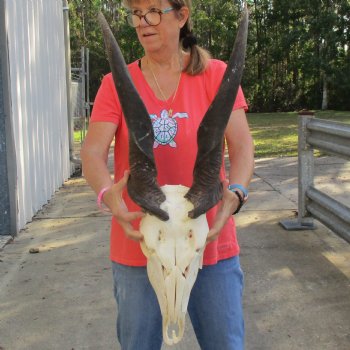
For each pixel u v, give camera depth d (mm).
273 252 5680
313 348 3773
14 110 6480
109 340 3914
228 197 2230
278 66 43219
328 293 4645
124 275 2510
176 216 1977
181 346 3828
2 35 6152
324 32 39000
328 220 5754
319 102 42594
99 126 2438
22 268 5312
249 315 4246
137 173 2010
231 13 42281
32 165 7371
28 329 4098
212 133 2002
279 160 11867
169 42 2398
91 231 6531
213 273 2471
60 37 9742
